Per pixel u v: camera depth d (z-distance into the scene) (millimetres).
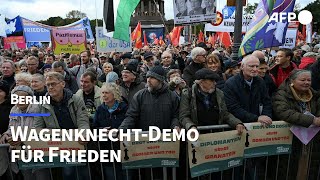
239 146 3648
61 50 10203
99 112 3879
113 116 3818
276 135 3746
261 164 4047
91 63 8164
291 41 9602
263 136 3705
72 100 3633
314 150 3900
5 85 4191
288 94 3814
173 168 3588
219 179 3908
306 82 3668
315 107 3854
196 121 3646
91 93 4758
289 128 3771
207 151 3525
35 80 3945
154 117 3688
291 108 3781
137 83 4844
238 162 3682
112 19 6762
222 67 6227
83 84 4637
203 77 3545
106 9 6727
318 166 3926
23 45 16422
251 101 3877
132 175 3844
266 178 4086
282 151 3801
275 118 3939
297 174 3934
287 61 4723
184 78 5309
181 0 6738
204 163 3541
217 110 3645
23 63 7168
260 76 4375
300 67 6324
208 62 5195
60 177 3807
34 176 3730
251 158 3990
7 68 6102
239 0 6270
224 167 3619
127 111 3758
